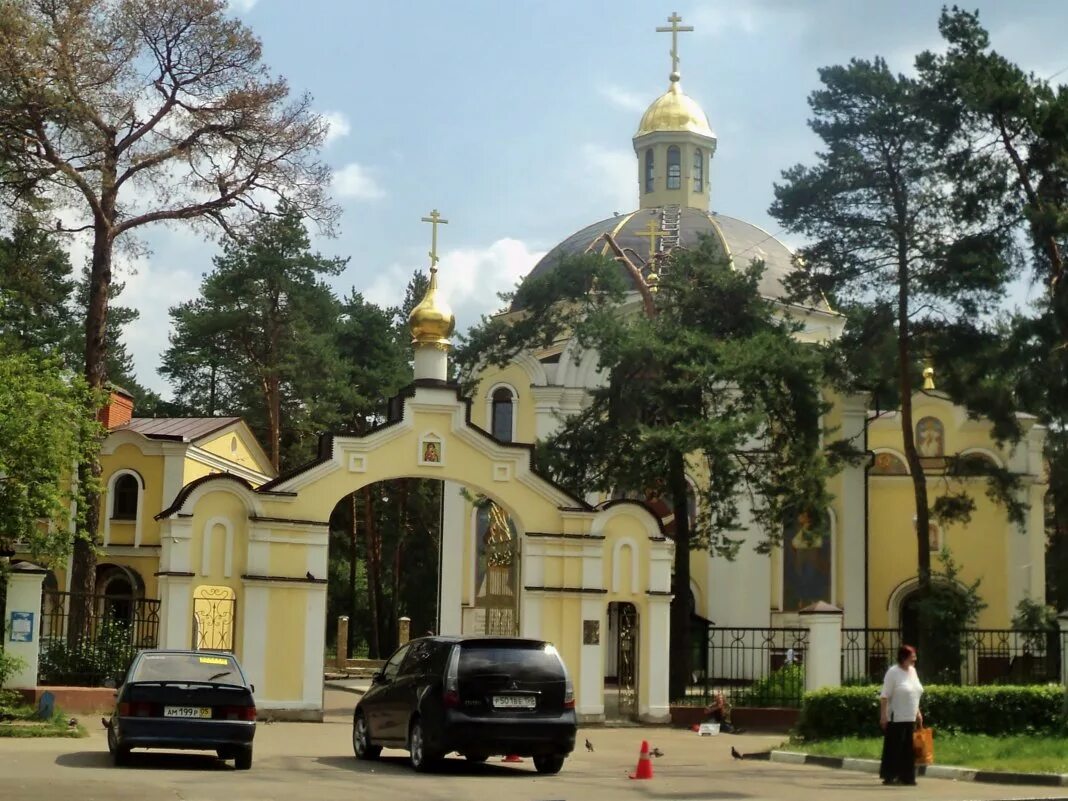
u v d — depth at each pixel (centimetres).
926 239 3472
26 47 3027
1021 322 3378
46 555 2722
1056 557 4791
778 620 4378
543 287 3875
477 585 4575
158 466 4506
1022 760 1838
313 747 2286
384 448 3000
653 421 3481
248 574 2864
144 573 4459
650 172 5750
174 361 6662
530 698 1847
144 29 3247
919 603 3366
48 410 2731
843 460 3628
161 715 1759
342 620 5253
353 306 6681
